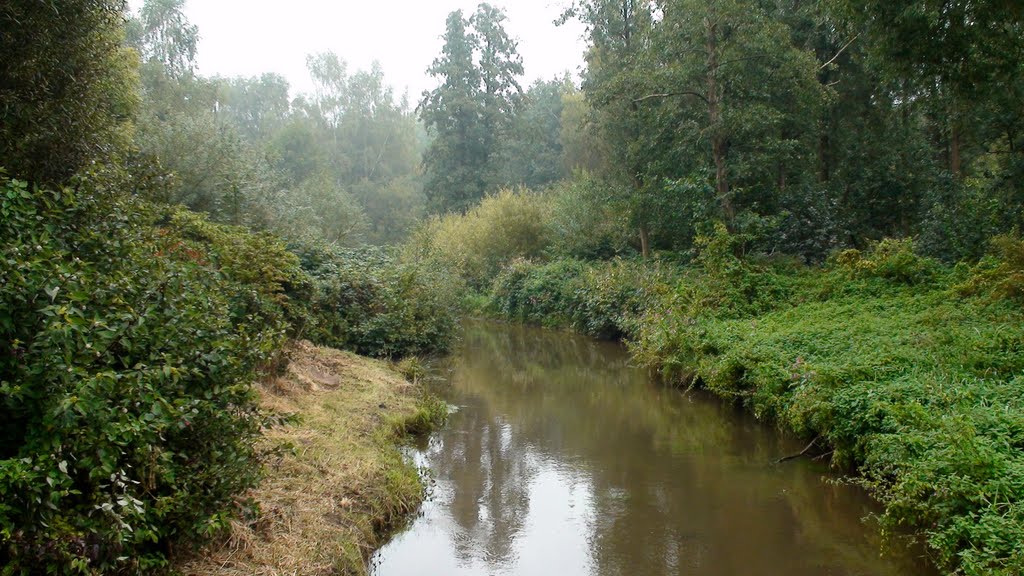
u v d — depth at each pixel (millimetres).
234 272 8742
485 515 6914
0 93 5797
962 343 8477
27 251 3928
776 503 7078
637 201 20422
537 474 8117
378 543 6047
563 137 41688
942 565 5125
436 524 6688
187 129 15734
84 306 3979
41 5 6027
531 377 14492
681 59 18031
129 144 9477
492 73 43312
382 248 22484
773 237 19047
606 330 18984
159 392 4055
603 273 20469
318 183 33062
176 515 4105
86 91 6715
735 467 8227
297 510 5578
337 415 8227
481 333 22172
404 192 51906
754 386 10055
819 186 20188
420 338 14508
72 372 3416
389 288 14398
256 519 5016
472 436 9742
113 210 5523
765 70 16984
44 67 6168
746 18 16688
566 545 6230
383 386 10266
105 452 3443
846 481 7355
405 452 8344
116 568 3568
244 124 62281
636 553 6047
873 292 13562
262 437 5680
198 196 14781
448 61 43750
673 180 19031
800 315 12789
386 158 58531
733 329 12094
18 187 4297
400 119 60000
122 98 9773
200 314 4867
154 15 35719
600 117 23656
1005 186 17344
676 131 18781
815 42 20672
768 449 8859
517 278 25188
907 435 6074
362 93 58938
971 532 4777
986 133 19547
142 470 3875
